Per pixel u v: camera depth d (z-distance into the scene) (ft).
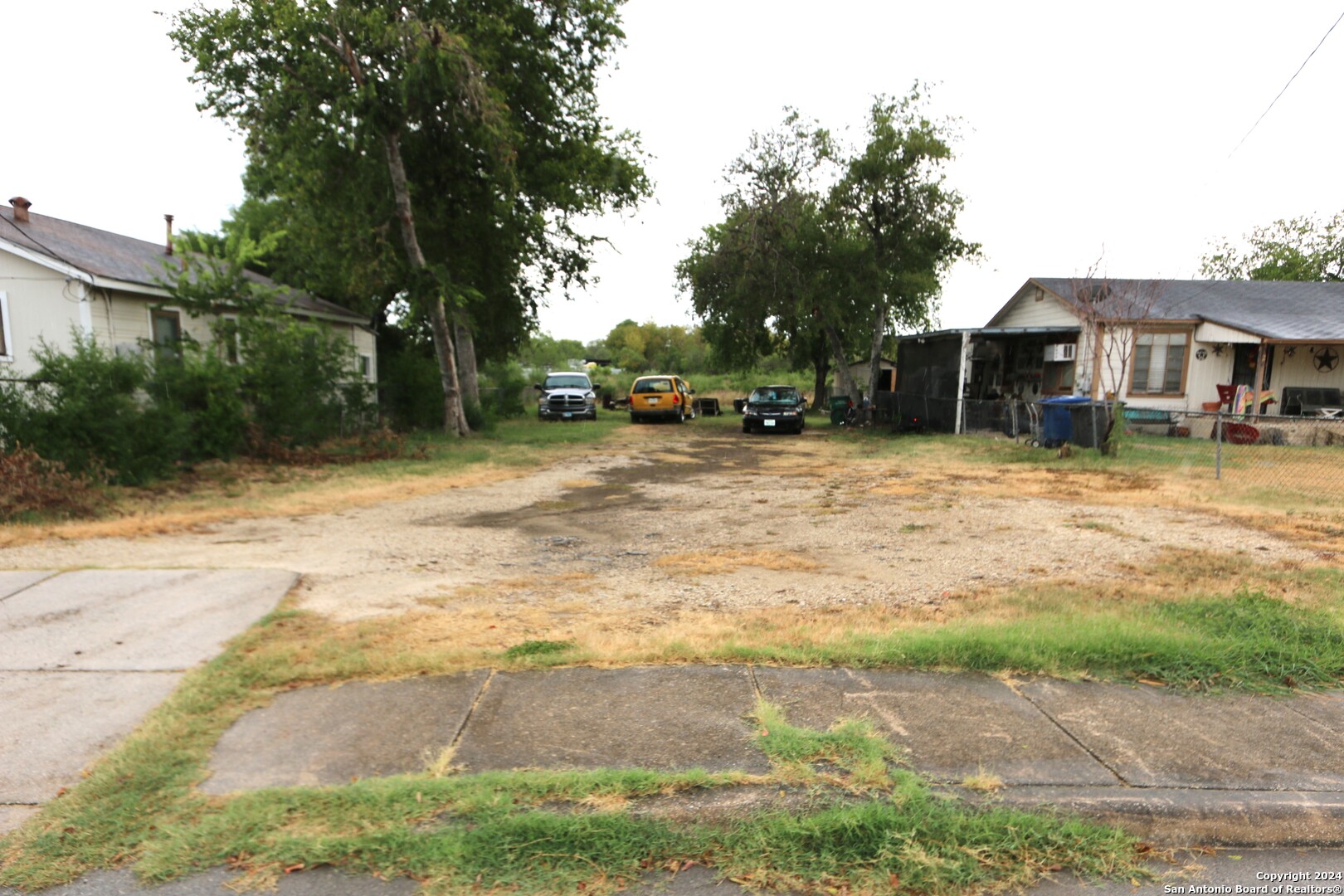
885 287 75.20
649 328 229.04
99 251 50.85
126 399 35.40
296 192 58.65
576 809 9.61
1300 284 75.51
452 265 65.87
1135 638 14.87
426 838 9.06
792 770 10.41
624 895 8.41
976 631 15.28
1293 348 63.93
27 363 44.01
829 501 33.99
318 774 10.35
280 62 51.85
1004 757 10.93
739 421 93.35
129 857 8.84
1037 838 9.30
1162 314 63.87
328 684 13.15
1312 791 10.25
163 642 15.20
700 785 10.03
